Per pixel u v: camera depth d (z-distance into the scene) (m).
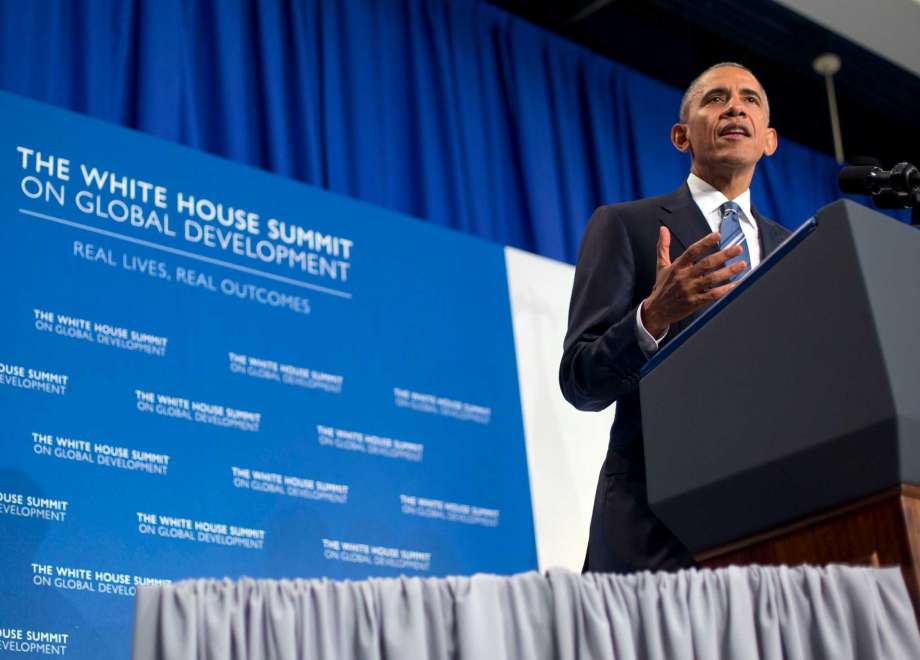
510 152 4.26
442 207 3.94
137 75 3.41
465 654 1.06
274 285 3.14
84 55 3.33
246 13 3.76
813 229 1.16
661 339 1.60
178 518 2.72
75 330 2.75
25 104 2.89
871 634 1.11
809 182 4.99
